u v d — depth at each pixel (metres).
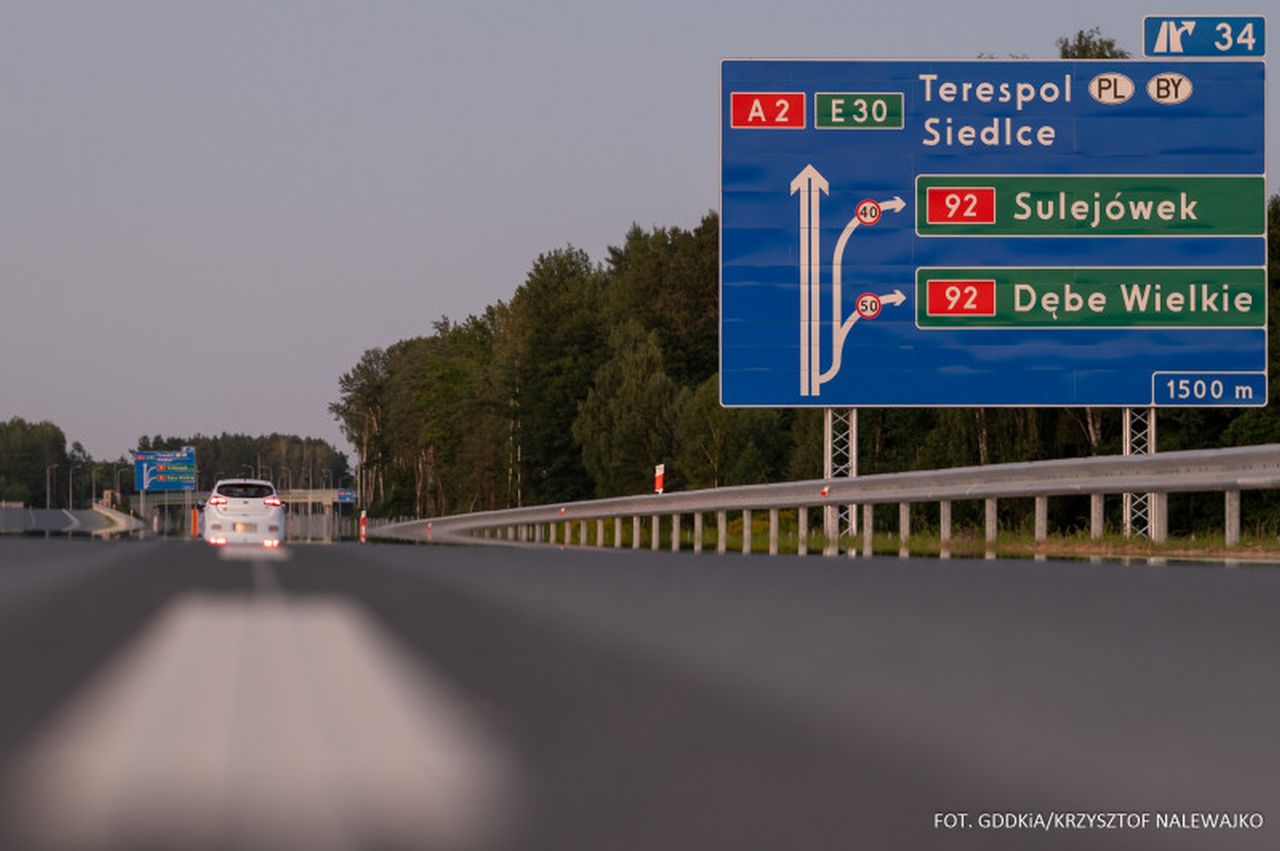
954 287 75.88
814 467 185.12
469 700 21.25
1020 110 76.12
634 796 15.36
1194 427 120.62
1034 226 75.88
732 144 76.38
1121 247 75.62
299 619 32.41
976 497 70.38
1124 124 75.94
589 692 21.91
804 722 19.30
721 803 15.05
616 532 108.06
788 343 76.06
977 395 75.69
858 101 76.44
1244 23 75.88
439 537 138.38
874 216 76.25
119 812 14.72
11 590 40.53
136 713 20.30
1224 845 13.58
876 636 27.08
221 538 86.06
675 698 21.31
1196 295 75.31
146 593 39.44
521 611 33.97
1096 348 75.38
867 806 14.90
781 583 39.41
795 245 76.25
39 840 13.63
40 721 19.72
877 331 75.94
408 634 29.42
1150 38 76.00
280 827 14.13
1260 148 75.69
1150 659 22.78
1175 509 118.62
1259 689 20.16
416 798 15.31
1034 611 29.50
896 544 76.94
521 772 16.50
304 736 18.62
